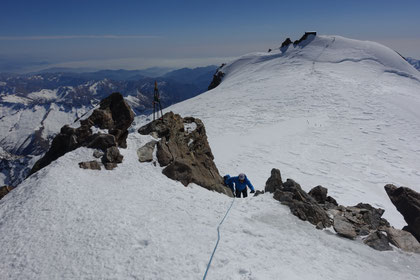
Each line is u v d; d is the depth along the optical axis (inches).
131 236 307.1
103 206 362.3
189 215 382.6
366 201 809.5
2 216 338.6
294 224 403.5
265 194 498.6
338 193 842.2
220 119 1786.4
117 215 345.1
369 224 452.1
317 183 904.3
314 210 436.8
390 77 2689.5
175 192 450.9
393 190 490.3
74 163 472.7
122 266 263.3
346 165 1087.6
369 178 999.0
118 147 544.1
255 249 320.8
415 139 1357.0
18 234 302.7
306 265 307.9
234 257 294.8
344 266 319.9
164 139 588.4
